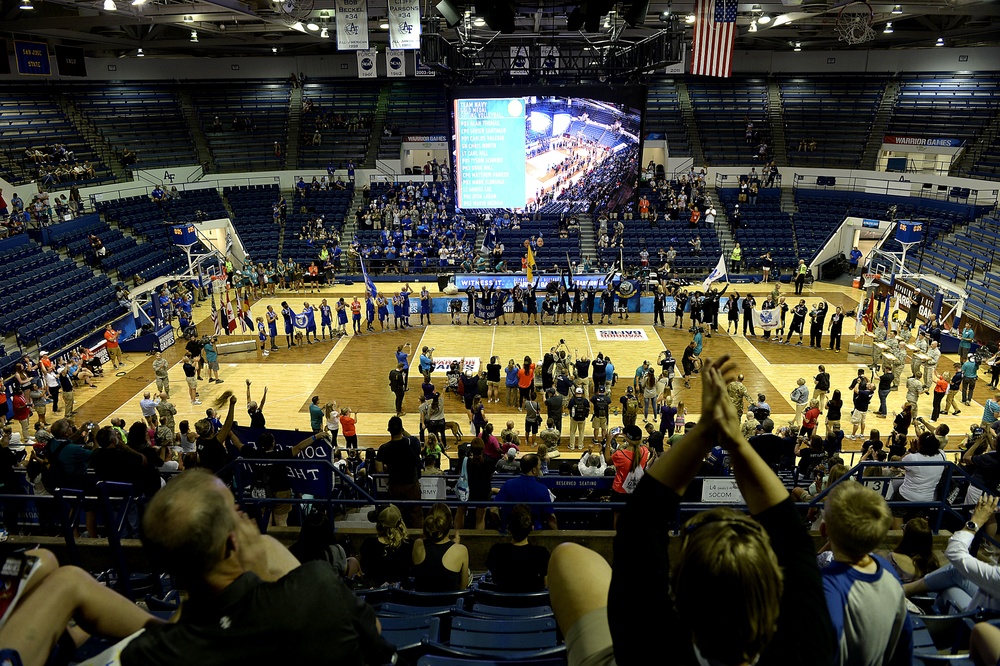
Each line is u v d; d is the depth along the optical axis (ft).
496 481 41.39
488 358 85.15
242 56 157.28
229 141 148.97
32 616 5.71
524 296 99.19
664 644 4.28
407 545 20.77
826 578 7.13
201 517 5.17
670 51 86.79
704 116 149.69
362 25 84.84
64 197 112.57
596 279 109.70
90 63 145.69
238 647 5.32
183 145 143.84
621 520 5.17
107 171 128.47
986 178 117.70
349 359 86.43
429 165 145.18
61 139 127.95
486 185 112.37
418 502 27.99
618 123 105.60
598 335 93.56
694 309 93.04
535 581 19.92
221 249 133.59
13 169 114.62
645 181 139.54
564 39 98.02
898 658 7.41
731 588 3.82
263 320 95.30
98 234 110.63
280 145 148.77
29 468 37.50
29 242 98.58
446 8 75.05
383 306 96.73
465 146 110.63
